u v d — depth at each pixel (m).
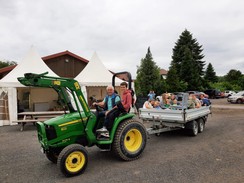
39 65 13.49
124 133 4.93
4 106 11.09
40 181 4.03
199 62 48.09
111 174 4.25
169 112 6.85
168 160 4.98
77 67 21.08
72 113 4.86
